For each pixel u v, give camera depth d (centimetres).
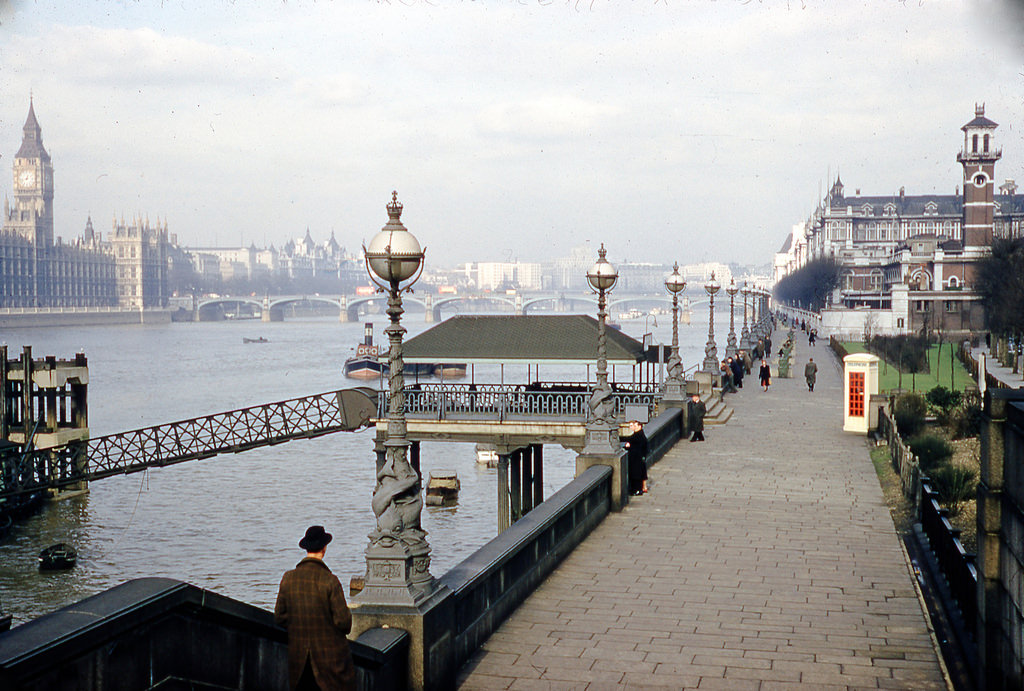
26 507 4684
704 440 3161
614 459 2000
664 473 2503
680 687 1057
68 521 4550
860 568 1567
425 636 990
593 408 2039
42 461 4784
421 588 1019
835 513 2008
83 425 5559
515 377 10906
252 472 5694
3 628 639
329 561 3806
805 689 1052
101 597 627
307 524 4472
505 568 1300
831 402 4562
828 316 13638
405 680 984
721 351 14712
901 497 2173
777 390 5272
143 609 619
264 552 4012
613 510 2005
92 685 588
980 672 1028
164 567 3819
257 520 4550
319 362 16275
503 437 3675
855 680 1079
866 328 13562
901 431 3400
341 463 5975
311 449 6481
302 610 798
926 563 1584
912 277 15838
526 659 1145
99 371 14350
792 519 1947
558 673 1100
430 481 4919
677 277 3359
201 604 675
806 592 1427
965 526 1977
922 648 1185
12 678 523
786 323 17750
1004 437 987
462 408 3941
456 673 1093
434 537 4219
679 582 1480
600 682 1072
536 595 1408
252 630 748
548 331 4028
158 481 5428
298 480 5456
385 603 992
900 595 1412
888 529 1859
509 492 3744
